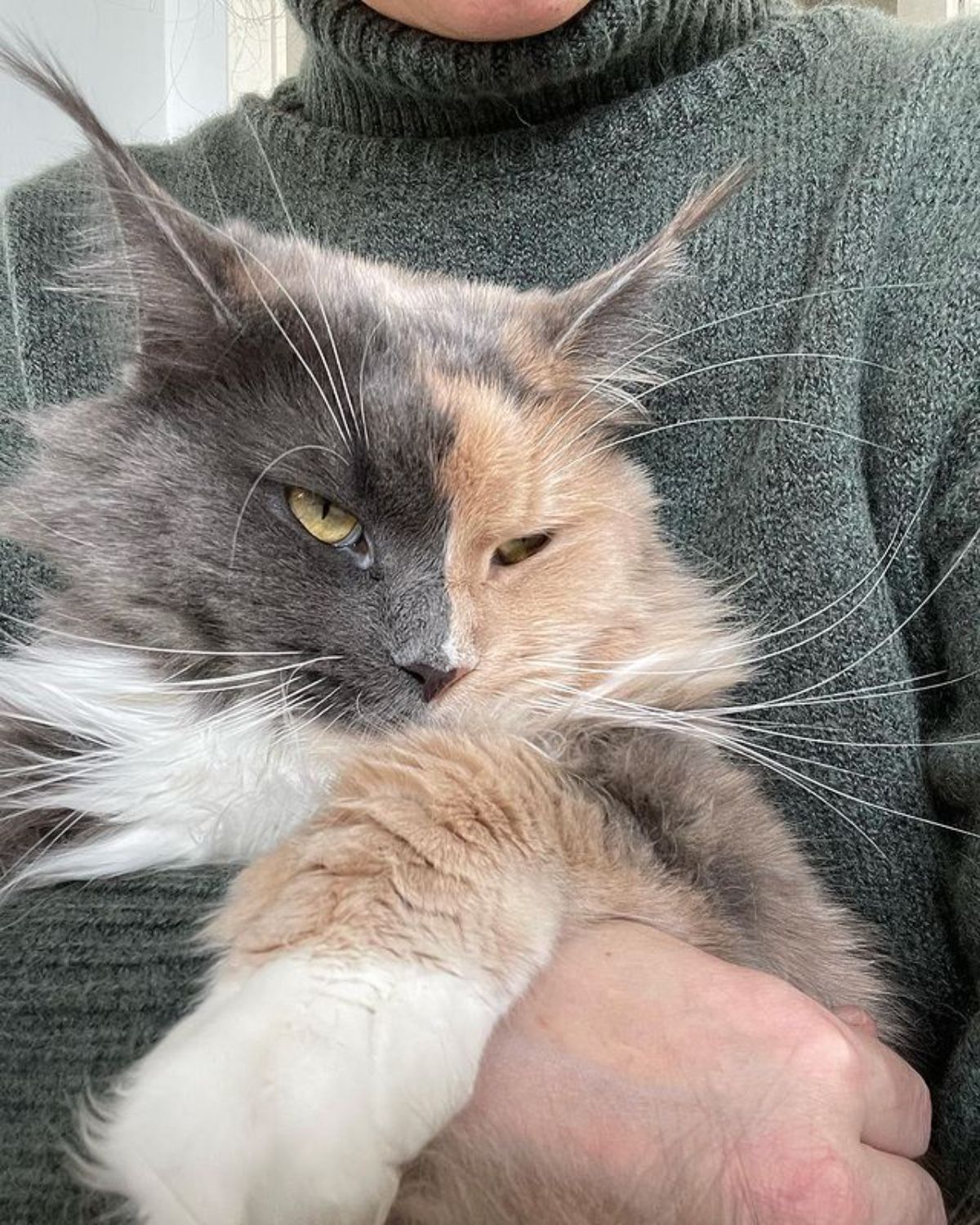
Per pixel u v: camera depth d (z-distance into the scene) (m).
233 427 0.22
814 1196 0.14
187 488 0.22
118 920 0.18
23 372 0.29
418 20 0.27
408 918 0.15
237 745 0.21
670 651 0.23
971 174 0.24
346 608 0.21
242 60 0.42
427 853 0.16
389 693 0.21
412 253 0.29
